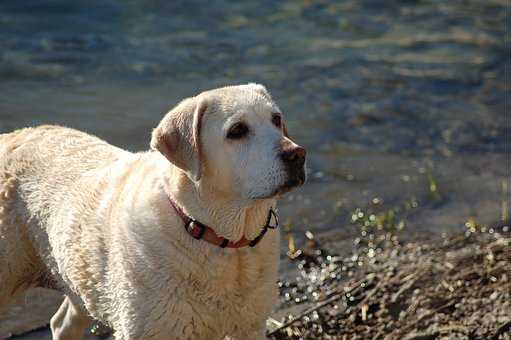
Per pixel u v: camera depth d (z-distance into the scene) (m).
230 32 13.61
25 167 5.69
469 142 10.23
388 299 6.70
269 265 5.05
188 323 4.91
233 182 4.84
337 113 10.88
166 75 11.78
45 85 11.14
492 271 6.93
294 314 6.65
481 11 15.30
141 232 4.89
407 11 15.12
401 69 12.42
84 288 5.28
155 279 4.86
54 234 5.42
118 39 12.98
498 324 6.19
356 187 8.98
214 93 4.94
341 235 7.95
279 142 4.79
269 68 12.23
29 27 13.20
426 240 7.81
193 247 4.86
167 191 4.93
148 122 10.23
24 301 6.77
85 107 10.55
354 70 12.30
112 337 6.34
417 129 10.54
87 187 5.36
